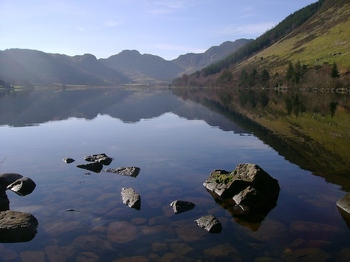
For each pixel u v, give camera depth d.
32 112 59.00
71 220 13.70
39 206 15.27
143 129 39.44
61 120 48.03
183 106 73.12
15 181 17.97
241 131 37.31
